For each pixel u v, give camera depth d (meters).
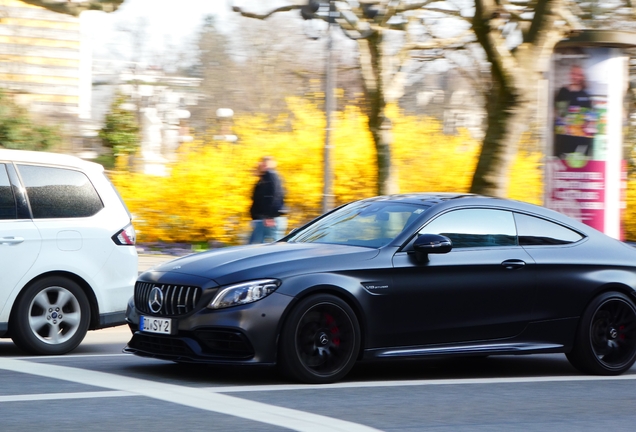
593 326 10.25
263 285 8.76
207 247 23.86
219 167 24.27
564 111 18.55
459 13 24.12
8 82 32.34
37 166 10.79
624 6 22.53
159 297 9.12
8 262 10.35
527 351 9.89
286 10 22.64
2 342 11.89
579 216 18.64
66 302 10.72
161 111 32.34
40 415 7.25
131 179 24.66
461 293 9.57
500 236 10.00
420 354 9.38
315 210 25.28
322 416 7.50
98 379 8.90
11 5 32.41
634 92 30.12
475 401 8.49
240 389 8.58
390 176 24.02
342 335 9.03
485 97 24.20
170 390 8.41
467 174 26.67
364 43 24.12
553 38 17.77
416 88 34.97
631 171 30.89
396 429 7.18
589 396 8.98
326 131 20.62
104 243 10.96
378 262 9.24
